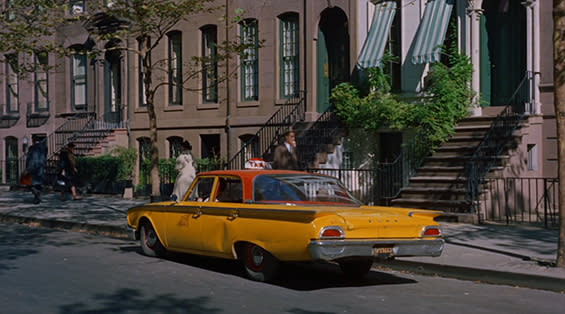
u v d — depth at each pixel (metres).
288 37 20.56
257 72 21.20
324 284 8.34
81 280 8.40
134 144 24.31
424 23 17.27
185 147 14.60
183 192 14.34
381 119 17.00
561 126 8.52
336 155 18.06
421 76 17.81
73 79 27.27
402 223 7.86
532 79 15.84
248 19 21.14
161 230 10.03
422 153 16.16
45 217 15.95
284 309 6.82
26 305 6.95
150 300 7.24
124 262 9.94
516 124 15.16
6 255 10.61
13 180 28.83
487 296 7.64
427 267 9.20
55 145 27.02
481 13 16.80
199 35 22.34
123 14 15.37
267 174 8.90
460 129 16.22
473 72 16.73
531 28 15.98
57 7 17.41
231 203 8.80
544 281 8.10
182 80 22.91
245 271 9.04
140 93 24.38
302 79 19.97
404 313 6.70
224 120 21.67
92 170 22.80
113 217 15.82
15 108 29.42
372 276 9.04
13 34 16.47
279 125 19.61
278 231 7.82
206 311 6.72
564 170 8.53
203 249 9.12
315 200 8.70
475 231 12.34
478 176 14.17
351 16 19.03
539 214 15.06
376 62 17.69
